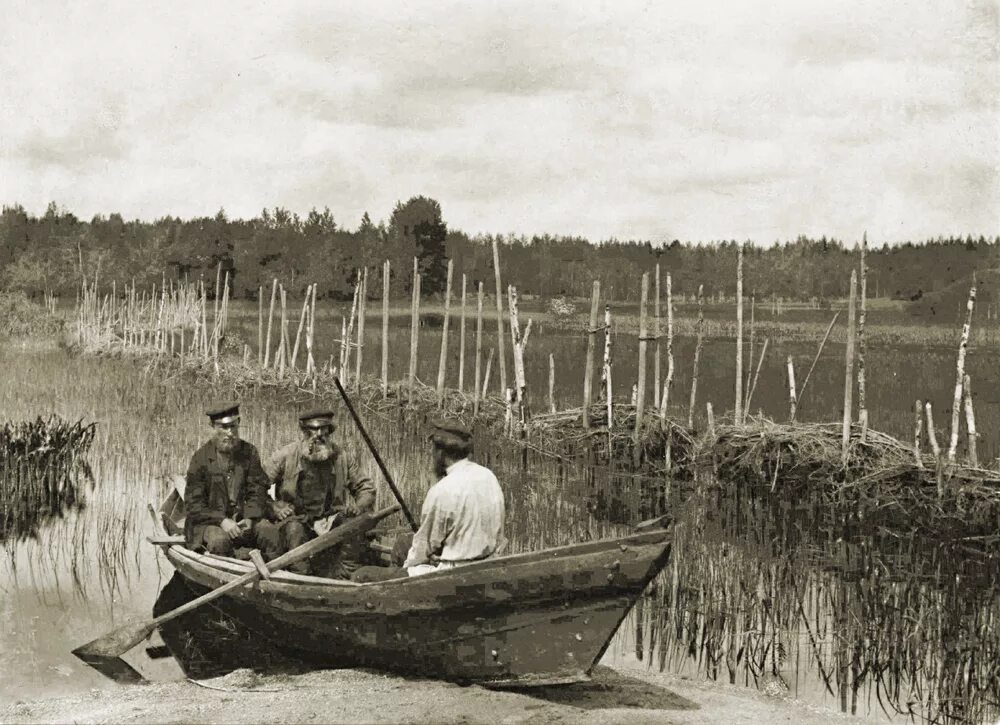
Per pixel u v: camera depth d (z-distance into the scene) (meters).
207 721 5.25
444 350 18.08
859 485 11.78
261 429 16.00
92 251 34.34
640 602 7.68
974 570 8.98
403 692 5.86
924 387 21.28
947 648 6.68
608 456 14.55
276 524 7.57
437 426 6.20
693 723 5.33
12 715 5.42
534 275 53.44
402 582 5.89
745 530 10.40
